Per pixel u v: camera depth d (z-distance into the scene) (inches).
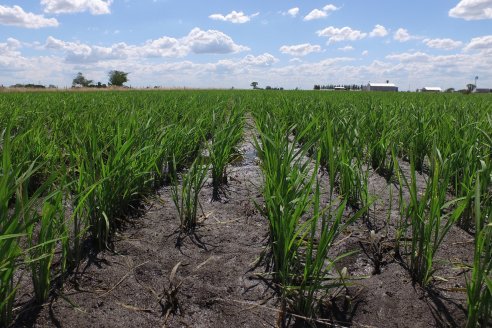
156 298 69.7
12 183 58.8
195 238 92.0
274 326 63.1
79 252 80.0
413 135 144.8
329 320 63.9
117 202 97.1
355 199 107.6
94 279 74.7
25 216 61.2
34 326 61.5
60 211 72.1
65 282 73.3
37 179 121.0
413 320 63.7
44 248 65.9
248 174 144.9
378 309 66.4
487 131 134.4
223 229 96.8
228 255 84.2
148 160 114.1
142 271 77.8
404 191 121.1
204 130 168.6
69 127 156.5
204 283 74.1
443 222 98.1
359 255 83.7
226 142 129.6
